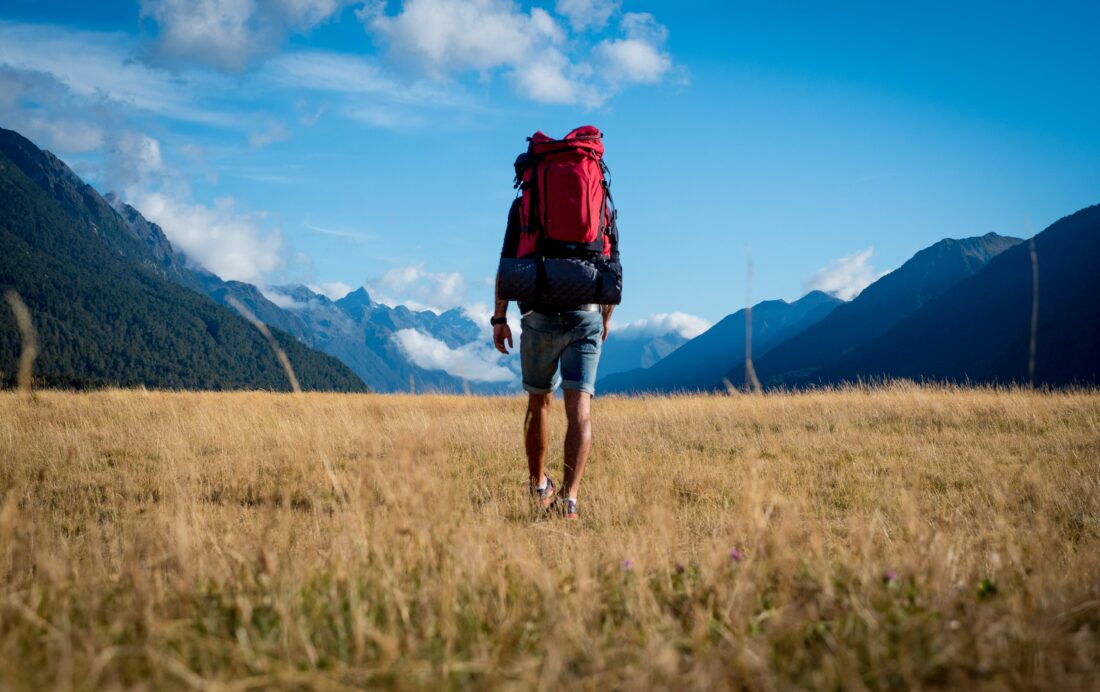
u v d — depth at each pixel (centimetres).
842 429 1060
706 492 621
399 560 294
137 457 883
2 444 895
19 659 207
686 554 367
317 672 200
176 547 319
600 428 1091
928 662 205
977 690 191
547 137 533
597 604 269
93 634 221
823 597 264
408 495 344
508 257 537
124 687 194
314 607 254
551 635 230
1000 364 19600
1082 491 605
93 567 336
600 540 421
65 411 1341
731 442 958
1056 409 1177
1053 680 193
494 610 261
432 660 213
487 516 474
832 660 207
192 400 1669
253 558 314
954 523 472
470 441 938
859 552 355
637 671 202
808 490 638
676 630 245
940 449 882
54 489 677
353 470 657
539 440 564
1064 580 293
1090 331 17838
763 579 284
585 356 539
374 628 230
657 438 995
